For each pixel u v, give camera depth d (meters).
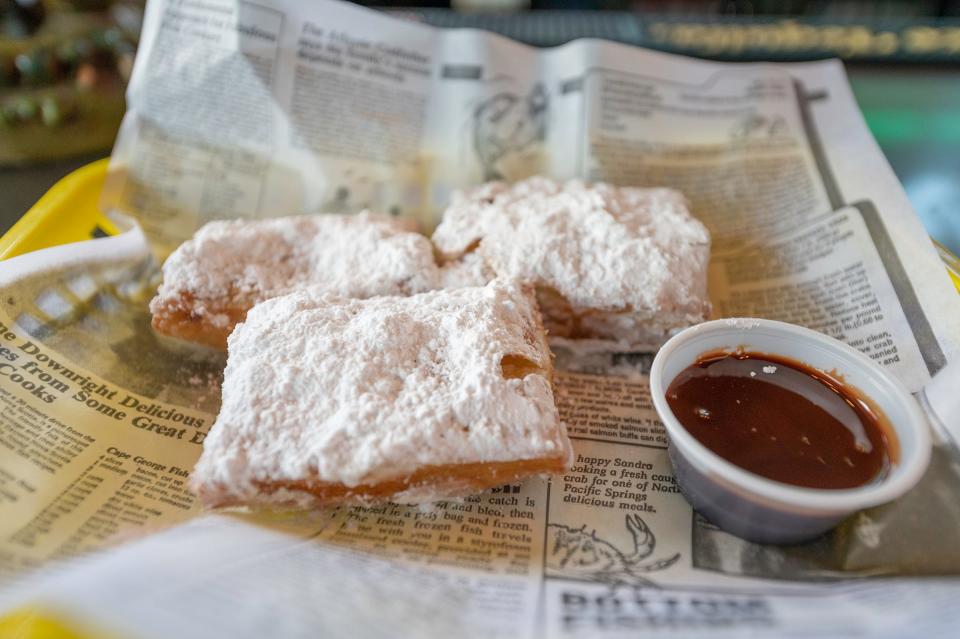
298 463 0.18
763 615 0.15
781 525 0.18
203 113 0.28
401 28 0.29
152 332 0.24
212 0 0.27
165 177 0.28
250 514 0.19
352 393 0.19
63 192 0.27
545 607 0.16
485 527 0.19
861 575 0.17
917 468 0.17
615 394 0.23
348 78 0.29
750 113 0.30
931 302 0.23
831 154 0.28
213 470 0.18
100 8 0.37
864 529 0.18
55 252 0.24
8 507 0.17
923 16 0.45
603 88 0.30
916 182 0.31
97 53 0.35
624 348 0.25
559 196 0.26
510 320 0.21
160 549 0.16
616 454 0.21
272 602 0.15
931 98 0.34
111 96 0.34
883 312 0.23
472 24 0.37
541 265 0.24
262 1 0.28
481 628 0.15
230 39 0.28
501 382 0.19
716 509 0.18
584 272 0.24
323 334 0.20
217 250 0.24
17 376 0.21
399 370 0.19
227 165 0.28
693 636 0.15
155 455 0.20
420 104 0.29
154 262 0.26
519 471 0.19
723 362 0.21
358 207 0.28
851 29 0.37
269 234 0.25
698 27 0.37
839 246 0.25
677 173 0.29
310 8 0.28
